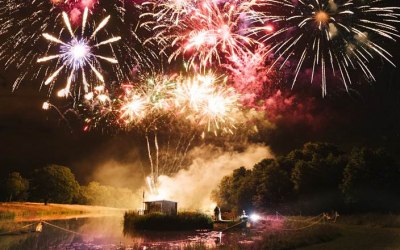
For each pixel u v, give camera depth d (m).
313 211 54.88
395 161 49.03
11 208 70.56
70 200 103.62
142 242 28.59
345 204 52.25
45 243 28.77
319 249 20.00
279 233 26.80
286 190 59.69
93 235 34.44
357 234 26.64
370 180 47.62
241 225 39.50
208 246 23.72
